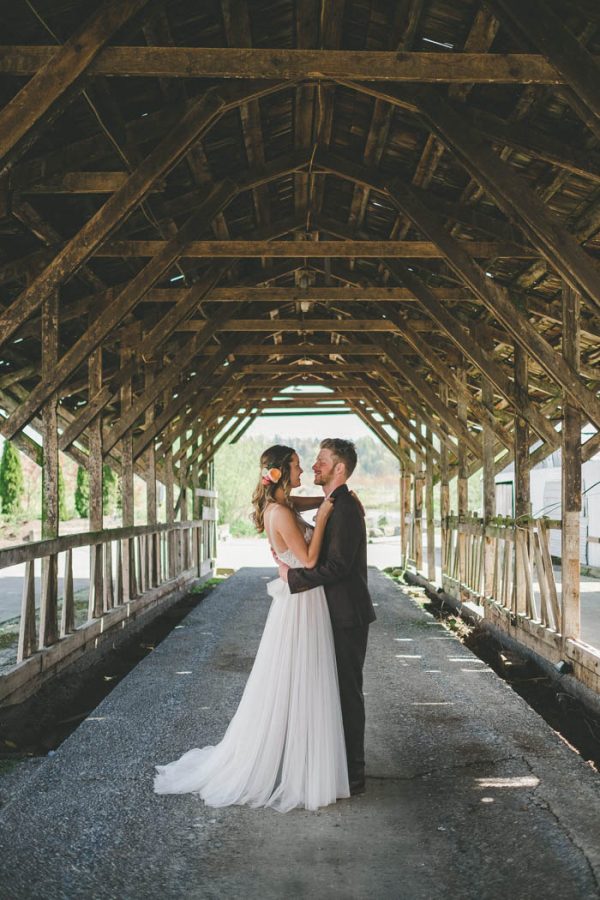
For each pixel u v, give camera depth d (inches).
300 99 222.1
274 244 257.3
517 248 240.8
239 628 285.7
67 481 1237.1
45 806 116.2
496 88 187.6
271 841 104.1
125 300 232.4
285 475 122.9
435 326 362.0
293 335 497.4
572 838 104.0
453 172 234.4
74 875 94.7
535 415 265.3
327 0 177.6
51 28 161.9
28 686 187.0
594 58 133.6
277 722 118.2
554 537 616.1
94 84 166.7
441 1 170.1
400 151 236.2
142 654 279.4
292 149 258.2
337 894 89.8
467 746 145.3
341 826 108.7
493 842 103.2
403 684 197.2
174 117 188.4
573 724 189.2
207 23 184.1
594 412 208.2
